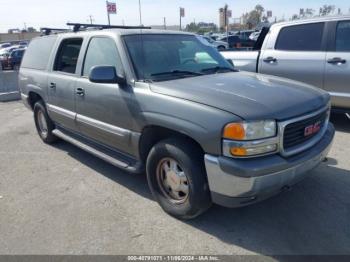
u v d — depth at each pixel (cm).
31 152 545
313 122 303
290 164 272
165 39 401
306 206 340
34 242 300
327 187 376
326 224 310
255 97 286
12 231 318
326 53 565
